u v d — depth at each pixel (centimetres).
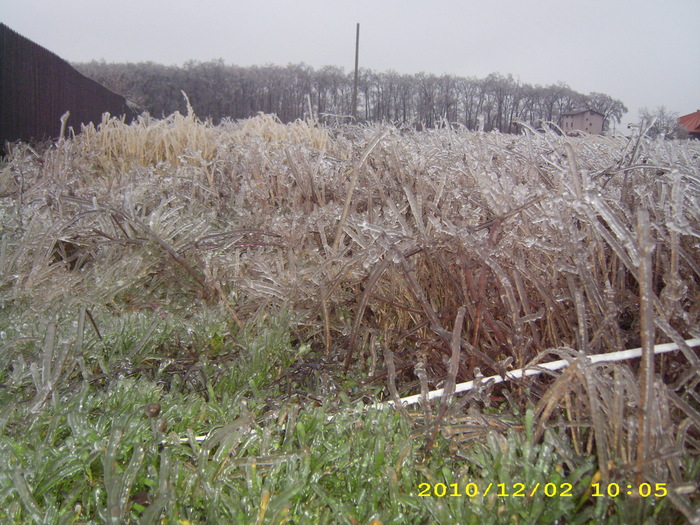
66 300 213
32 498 108
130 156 523
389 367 153
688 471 114
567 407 134
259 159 365
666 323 121
